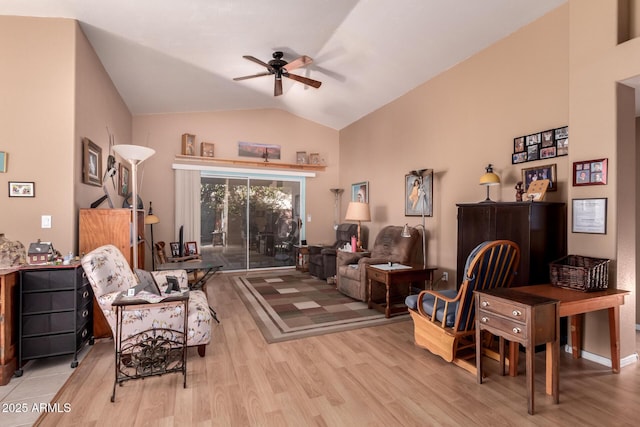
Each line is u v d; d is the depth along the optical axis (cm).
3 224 279
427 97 467
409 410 198
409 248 437
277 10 319
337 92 552
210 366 253
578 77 273
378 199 588
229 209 646
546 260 285
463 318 249
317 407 200
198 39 365
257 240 667
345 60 443
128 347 231
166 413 193
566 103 296
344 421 187
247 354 274
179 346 255
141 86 476
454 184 422
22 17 288
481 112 383
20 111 285
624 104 254
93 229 306
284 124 690
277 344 295
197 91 530
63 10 286
